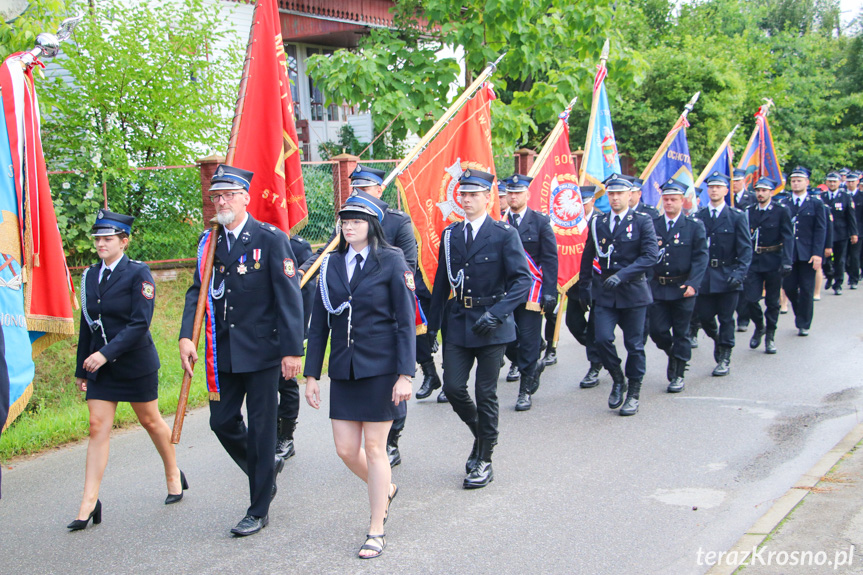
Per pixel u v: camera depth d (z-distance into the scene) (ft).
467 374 17.03
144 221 33.73
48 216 15.80
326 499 16.42
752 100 77.00
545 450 19.26
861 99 91.50
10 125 15.06
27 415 24.06
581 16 46.29
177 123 34.58
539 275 23.16
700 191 36.22
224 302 14.62
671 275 24.35
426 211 21.93
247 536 14.60
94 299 15.52
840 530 13.43
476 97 22.48
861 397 23.07
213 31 39.47
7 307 14.42
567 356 30.58
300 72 57.06
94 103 33.40
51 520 15.57
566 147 28.43
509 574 12.82
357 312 13.84
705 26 95.40
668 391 24.77
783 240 29.43
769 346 29.91
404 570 13.05
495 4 41.96
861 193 46.62
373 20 52.90
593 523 14.80
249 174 14.94
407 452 19.44
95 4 35.37
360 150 57.21
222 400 14.82
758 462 17.99
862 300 41.27
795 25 139.85
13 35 24.81
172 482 16.34
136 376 15.40
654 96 65.41
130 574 13.16
